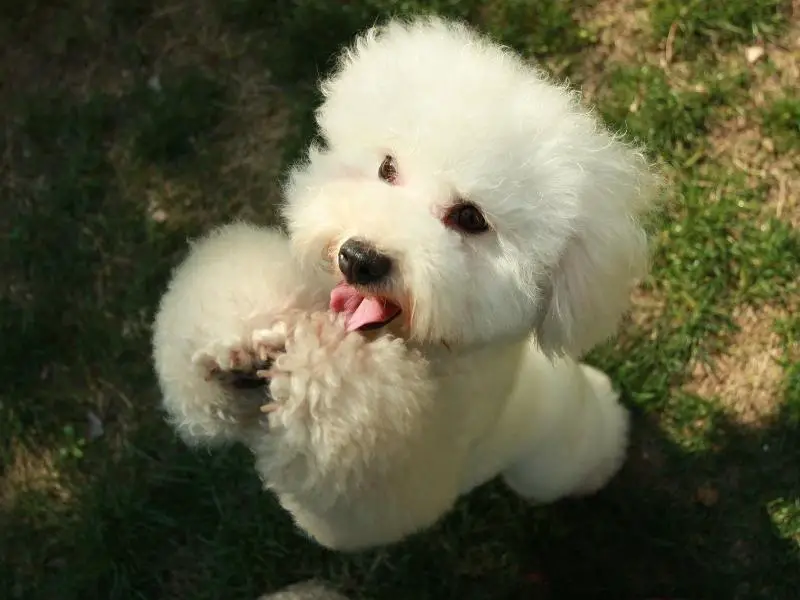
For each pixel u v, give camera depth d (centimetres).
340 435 51
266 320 52
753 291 85
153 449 83
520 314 57
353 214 56
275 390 51
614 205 57
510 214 55
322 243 57
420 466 56
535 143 56
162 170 89
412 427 53
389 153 58
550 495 77
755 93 89
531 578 81
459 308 56
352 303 56
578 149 56
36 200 89
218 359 52
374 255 54
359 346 52
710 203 87
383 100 58
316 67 90
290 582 81
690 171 88
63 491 84
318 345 52
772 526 81
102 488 83
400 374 52
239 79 91
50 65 92
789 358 84
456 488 64
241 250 56
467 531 82
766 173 88
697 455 83
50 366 86
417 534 81
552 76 90
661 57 90
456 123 55
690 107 88
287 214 62
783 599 79
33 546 82
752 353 85
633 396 84
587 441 73
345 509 56
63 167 90
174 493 82
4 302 86
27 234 87
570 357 62
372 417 52
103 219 88
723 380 84
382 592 81
